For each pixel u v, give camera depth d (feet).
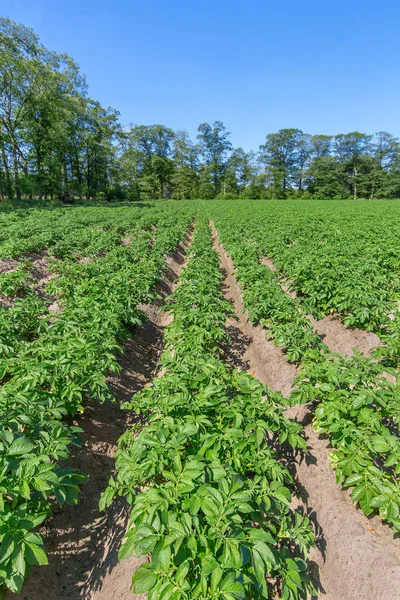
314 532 12.12
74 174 195.11
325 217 90.63
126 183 280.72
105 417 17.87
